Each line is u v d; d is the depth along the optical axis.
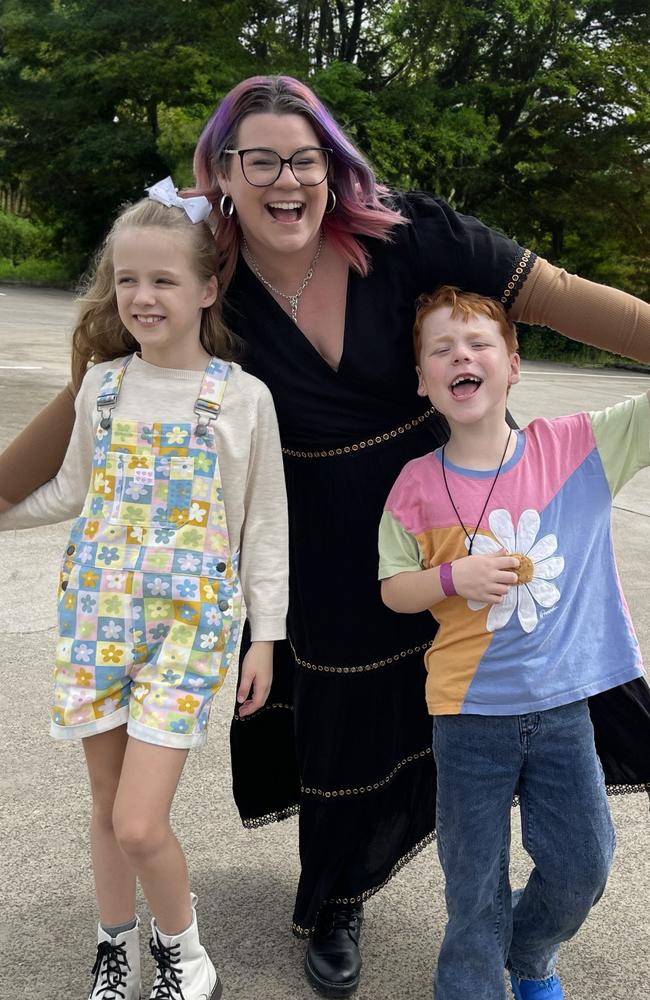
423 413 2.04
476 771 1.76
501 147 23.19
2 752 2.84
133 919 1.92
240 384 1.83
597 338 1.95
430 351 1.82
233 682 3.45
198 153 1.93
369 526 2.03
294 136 1.78
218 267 1.90
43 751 2.87
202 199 1.82
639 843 2.60
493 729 1.74
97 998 1.88
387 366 1.95
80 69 25.06
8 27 26.05
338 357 1.94
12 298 20.77
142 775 1.67
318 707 2.11
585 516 1.82
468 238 1.92
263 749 2.28
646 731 1.97
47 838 2.46
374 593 2.05
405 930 2.22
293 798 2.34
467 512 1.80
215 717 3.19
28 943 2.09
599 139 23.31
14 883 2.29
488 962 1.76
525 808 1.81
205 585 1.74
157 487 1.76
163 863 1.70
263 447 1.86
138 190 27.08
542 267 1.93
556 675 1.74
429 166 23.02
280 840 2.55
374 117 21.97
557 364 20.27
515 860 2.53
